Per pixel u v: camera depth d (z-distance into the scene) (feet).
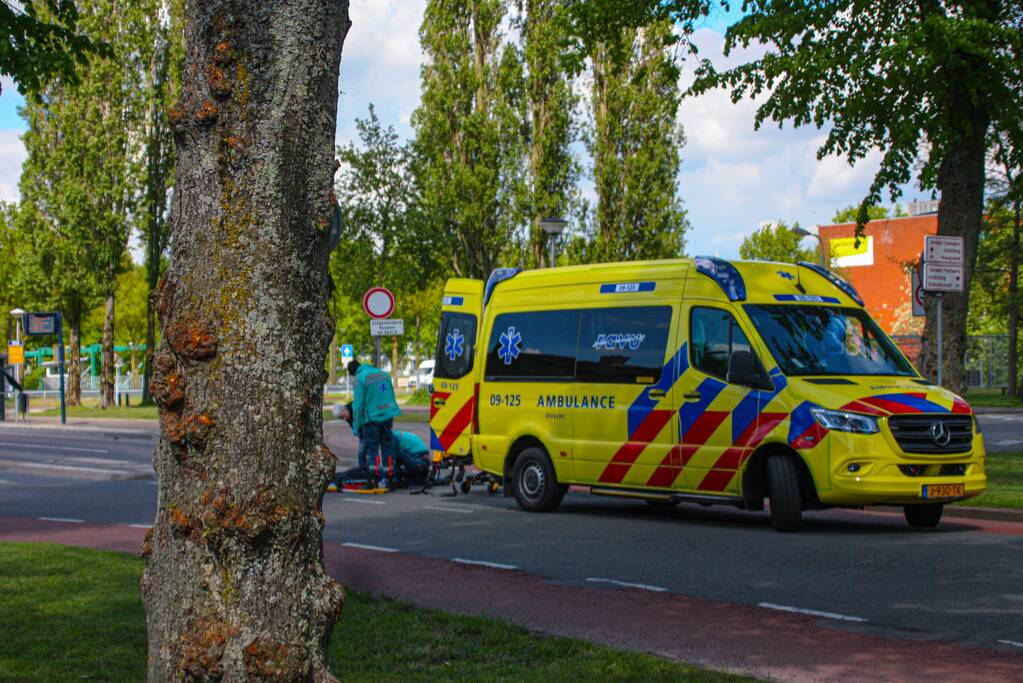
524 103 141.08
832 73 54.65
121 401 180.65
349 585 28.86
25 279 157.89
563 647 20.85
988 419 103.50
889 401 37.35
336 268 148.25
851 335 41.16
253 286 11.76
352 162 144.66
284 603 11.60
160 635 11.70
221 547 11.46
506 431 48.34
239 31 11.84
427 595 27.61
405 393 225.76
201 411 11.63
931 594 27.14
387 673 18.94
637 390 43.34
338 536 38.73
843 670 20.29
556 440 46.14
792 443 38.04
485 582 29.43
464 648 20.85
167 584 11.68
